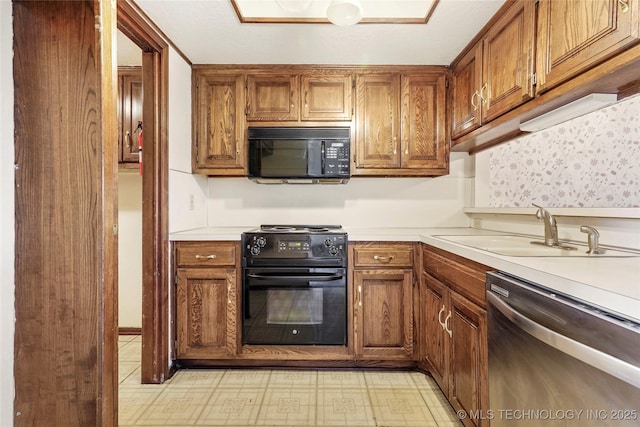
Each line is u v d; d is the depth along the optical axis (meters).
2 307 0.96
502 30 1.73
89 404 0.98
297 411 1.75
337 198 2.75
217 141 2.43
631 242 1.36
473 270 1.42
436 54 2.25
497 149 2.44
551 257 1.20
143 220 2.03
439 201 2.74
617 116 1.61
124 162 2.48
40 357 0.98
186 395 1.90
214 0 1.67
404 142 2.43
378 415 1.72
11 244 0.98
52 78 0.97
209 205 2.75
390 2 1.82
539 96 1.45
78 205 0.98
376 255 2.15
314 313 2.16
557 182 1.96
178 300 2.14
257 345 2.16
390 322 2.16
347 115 2.43
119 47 2.19
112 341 1.03
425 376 2.11
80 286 0.98
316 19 1.85
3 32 0.96
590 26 1.15
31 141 0.98
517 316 1.02
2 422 0.97
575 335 0.81
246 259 2.15
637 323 0.69
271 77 2.43
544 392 0.93
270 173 2.36
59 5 0.97
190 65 2.40
